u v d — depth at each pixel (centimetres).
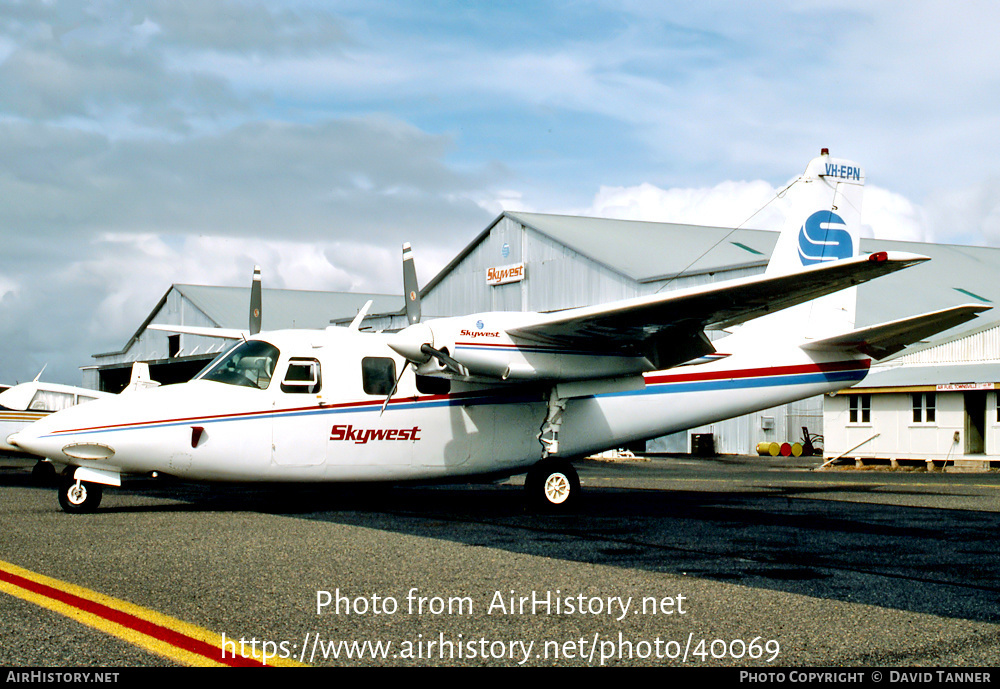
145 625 484
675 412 1246
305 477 1063
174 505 1102
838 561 698
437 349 1012
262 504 1126
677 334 1116
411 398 1116
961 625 498
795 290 952
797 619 510
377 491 1345
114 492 1338
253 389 1044
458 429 1141
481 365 1038
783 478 1833
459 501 1194
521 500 1209
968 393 2245
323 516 983
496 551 734
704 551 745
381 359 1116
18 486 1473
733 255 3441
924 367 2406
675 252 3403
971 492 1411
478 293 3681
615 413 1216
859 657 439
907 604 547
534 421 1191
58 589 569
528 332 1052
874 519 988
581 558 704
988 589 592
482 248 3684
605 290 3144
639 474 1986
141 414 988
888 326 1188
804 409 3250
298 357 1071
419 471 1122
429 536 823
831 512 1067
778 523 946
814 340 1298
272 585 588
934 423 2284
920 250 4091
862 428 2441
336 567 654
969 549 763
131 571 630
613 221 3850
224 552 716
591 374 1105
